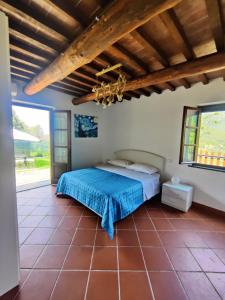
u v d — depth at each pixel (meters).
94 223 2.36
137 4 0.99
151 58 2.13
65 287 1.37
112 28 1.19
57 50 1.98
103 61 2.12
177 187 2.91
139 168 3.52
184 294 1.34
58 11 1.37
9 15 1.46
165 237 2.10
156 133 3.59
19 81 3.16
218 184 2.73
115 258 1.71
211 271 1.58
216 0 1.16
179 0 0.94
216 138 2.94
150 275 1.52
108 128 4.70
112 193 2.27
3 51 1.14
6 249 1.29
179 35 1.53
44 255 1.72
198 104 2.94
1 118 1.17
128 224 2.38
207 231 2.25
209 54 1.79
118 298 1.30
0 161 1.19
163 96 3.42
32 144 6.13
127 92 3.56
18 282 1.39
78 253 1.77
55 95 3.79
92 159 4.71
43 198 3.18
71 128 4.11
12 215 1.30
